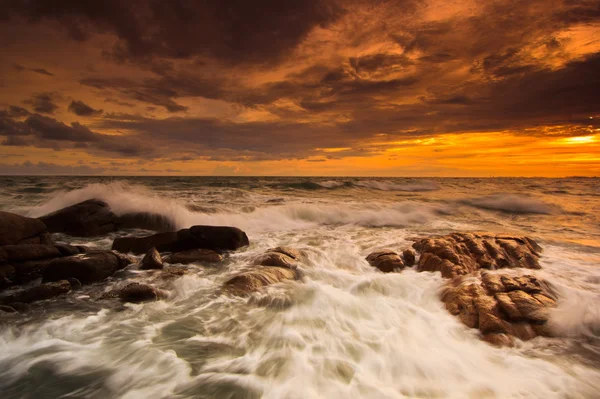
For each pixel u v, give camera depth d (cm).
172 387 371
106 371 399
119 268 766
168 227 1237
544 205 2006
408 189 3500
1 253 671
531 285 588
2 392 363
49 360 420
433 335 487
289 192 2748
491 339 473
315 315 547
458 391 368
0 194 2014
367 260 848
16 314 545
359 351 444
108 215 1191
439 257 777
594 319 509
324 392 362
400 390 368
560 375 399
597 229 1340
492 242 850
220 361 420
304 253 870
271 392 362
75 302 597
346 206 1783
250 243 1059
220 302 594
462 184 4656
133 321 527
